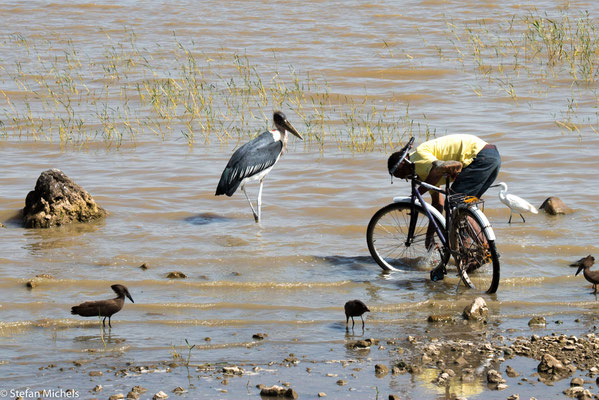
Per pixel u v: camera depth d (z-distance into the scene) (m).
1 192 17.27
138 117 24.72
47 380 8.84
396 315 10.91
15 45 37.78
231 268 12.84
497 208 15.91
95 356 9.52
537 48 34.75
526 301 11.30
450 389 8.62
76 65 33.03
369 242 12.82
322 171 18.86
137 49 36.72
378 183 17.83
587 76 29.16
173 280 12.16
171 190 17.53
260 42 38.09
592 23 40.41
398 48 36.28
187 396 8.44
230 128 23.30
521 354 9.50
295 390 8.60
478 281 12.17
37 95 27.94
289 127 16.31
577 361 9.28
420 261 13.10
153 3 49.84
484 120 23.48
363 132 22.58
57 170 15.70
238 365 9.27
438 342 9.92
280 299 11.52
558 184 17.42
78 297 11.54
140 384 8.74
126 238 14.40
